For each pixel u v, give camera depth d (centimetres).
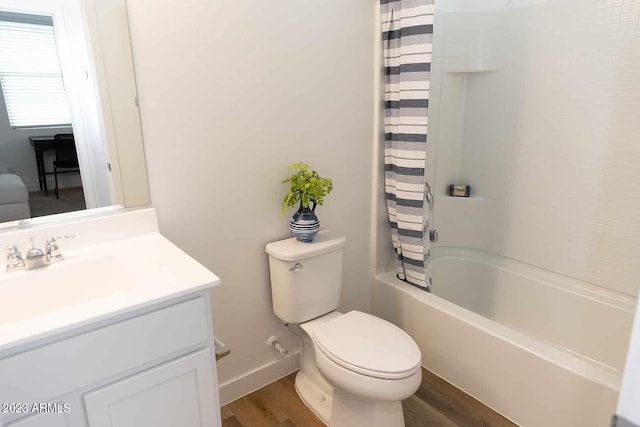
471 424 175
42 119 129
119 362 103
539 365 161
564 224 219
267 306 194
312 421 179
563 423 158
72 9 128
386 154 216
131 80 141
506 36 232
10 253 122
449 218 265
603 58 194
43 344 91
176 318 110
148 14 140
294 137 186
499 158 246
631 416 46
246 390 195
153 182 152
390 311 226
